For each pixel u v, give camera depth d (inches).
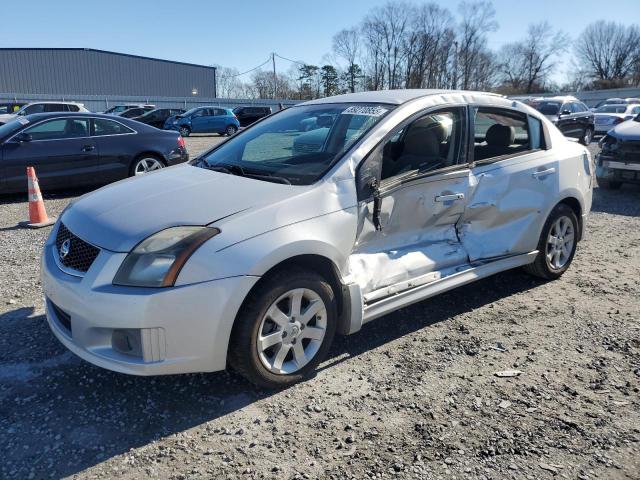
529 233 177.6
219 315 109.7
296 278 119.7
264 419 113.0
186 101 1814.7
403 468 98.4
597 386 126.0
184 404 118.0
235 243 111.8
